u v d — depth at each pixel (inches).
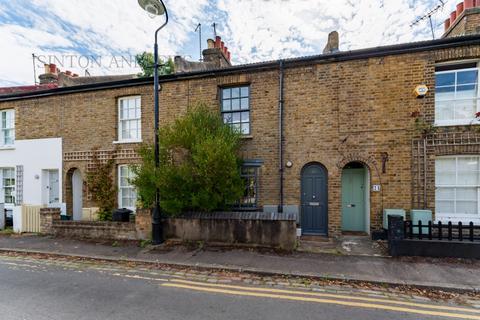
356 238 296.7
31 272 206.5
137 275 198.5
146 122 385.7
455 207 282.7
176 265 218.5
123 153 395.5
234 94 357.7
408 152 287.4
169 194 269.0
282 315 136.6
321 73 316.5
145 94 388.2
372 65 300.2
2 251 267.6
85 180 413.4
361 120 302.7
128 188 403.5
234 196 272.8
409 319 133.5
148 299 155.9
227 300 154.6
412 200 284.2
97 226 308.0
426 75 283.0
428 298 159.2
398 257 228.2
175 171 264.2
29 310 142.6
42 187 439.5
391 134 292.8
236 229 271.0
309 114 319.3
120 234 300.4
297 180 319.9
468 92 282.2
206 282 184.1
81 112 419.2
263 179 331.3
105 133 405.4
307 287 175.3
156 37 280.7
